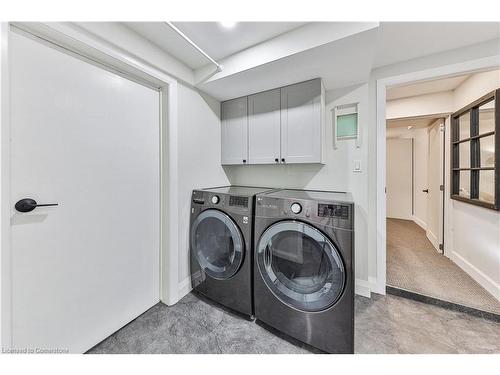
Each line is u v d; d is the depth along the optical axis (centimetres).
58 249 112
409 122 321
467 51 149
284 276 138
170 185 167
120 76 140
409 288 187
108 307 137
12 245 96
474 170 204
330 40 119
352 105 183
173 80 165
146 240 162
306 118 174
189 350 127
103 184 132
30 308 102
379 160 179
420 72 163
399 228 389
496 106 169
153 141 164
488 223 184
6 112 90
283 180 219
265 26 128
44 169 106
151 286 166
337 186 192
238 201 153
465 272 216
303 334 128
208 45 148
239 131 211
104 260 134
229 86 183
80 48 114
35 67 102
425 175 383
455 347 128
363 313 159
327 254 118
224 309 165
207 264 174
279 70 153
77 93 118
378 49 152
